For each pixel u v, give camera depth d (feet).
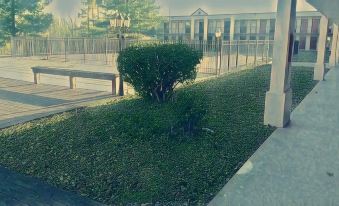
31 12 148.05
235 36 171.73
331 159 16.42
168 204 12.13
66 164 15.72
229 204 12.00
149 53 26.30
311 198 12.39
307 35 152.97
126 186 13.55
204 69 60.23
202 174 14.60
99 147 17.69
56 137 19.39
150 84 27.55
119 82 35.24
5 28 138.31
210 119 22.97
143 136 18.70
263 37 163.43
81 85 43.09
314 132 21.17
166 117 20.66
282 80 22.13
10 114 25.46
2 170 15.17
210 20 178.50
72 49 118.62
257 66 69.62
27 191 13.02
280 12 22.09
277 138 19.79
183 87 37.24
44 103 30.45
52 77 52.13
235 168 15.29
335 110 27.78
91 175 14.57
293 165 15.62
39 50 112.57
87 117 23.89
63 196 12.67
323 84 42.47
